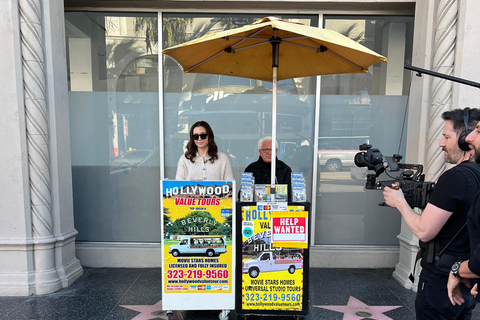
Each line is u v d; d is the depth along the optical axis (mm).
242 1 3473
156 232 3898
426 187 1726
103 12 3750
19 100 2994
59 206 3266
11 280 3100
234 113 3832
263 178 3049
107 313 2812
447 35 3020
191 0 3486
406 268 3414
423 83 3219
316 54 2762
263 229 2512
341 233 3900
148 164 3867
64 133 3332
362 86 3795
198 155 2957
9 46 2943
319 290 3283
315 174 3848
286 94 3811
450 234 1541
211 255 2547
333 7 3602
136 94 3818
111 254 3846
